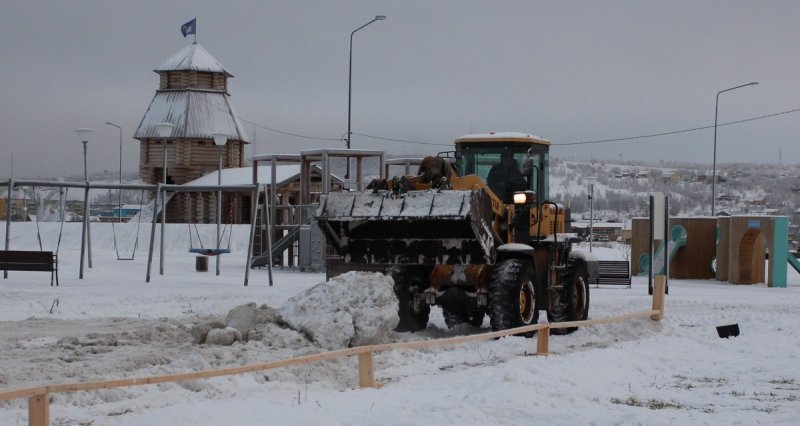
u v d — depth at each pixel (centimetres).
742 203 16212
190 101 6781
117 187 3073
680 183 18800
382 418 974
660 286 1950
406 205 1722
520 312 1748
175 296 2511
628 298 2859
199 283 3030
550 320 1922
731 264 3697
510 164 1906
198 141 6756
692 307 2603
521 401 1073
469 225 1712
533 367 1304
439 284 1827
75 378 1220
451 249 1764
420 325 1861
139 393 1137
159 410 982
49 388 826
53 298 2400
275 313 1617
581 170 19025
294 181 5891
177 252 4969
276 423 937
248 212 6712
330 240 1823
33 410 819
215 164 6800
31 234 5131
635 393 1198
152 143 6756
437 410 1026
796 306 2642
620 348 1623
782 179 19962
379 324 1563
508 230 1833
